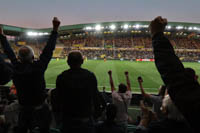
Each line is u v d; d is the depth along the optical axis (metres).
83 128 1.98
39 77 2.18
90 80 2.08
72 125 1.99
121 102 3.87
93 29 62.59
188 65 29.77
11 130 2.82
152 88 12.80
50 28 61.72
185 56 47.50
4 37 2.47
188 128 1.63
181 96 0.81
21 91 2.16
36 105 2.26
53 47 2.37
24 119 2.27
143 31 66.12
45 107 2.41
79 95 1.95
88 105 2.05
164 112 1.80
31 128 2.34
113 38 65.75
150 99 4.19
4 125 2.92
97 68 23.62
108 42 61.09
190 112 0.77
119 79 16.00
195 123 0.77
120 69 22.73
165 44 1.01
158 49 1.01
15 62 2.25
